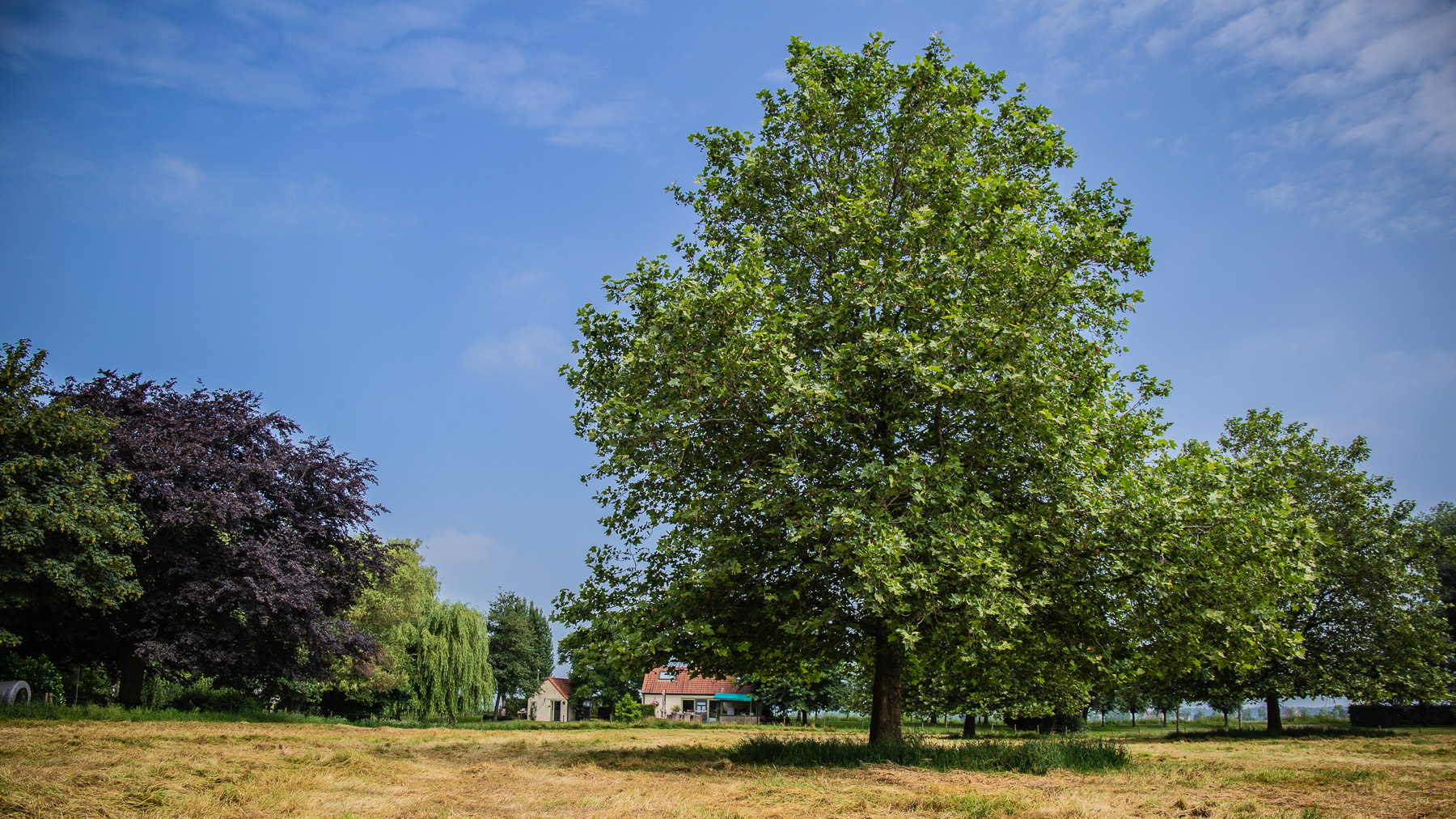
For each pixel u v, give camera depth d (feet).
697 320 43.06
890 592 37.88
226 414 88.69
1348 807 29.01
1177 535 41.75
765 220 53.06
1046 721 128.06
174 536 78.48
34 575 64.49
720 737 77.51
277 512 86.28
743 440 45.47
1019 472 45.16
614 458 44.27
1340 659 102.73
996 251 43.45
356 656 95.66
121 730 50.90
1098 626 44.11
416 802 27.35
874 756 41.83
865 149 53.06
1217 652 43.27
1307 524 46.57
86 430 68.95
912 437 46.42
